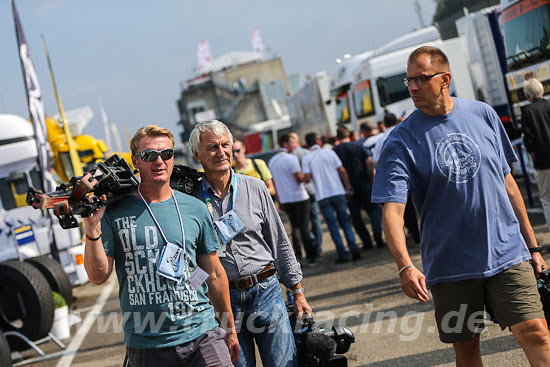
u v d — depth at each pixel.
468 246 3.54
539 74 10.25
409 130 3.63
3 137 11.57
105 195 3.34
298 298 4.24
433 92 3.56
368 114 18.55
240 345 3.96
